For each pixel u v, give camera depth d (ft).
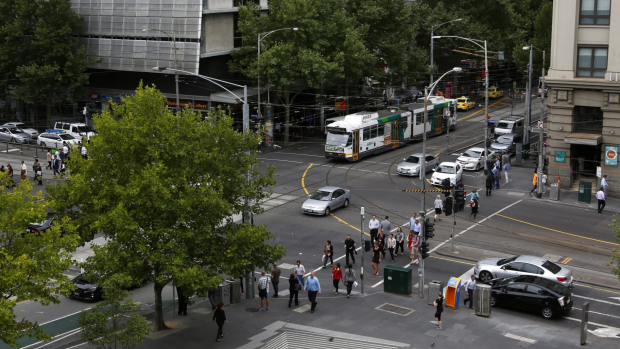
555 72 162.71
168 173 85.05
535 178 161.68
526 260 106.73
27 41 222.07
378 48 237.66
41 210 74.23
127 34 220.64
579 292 106.01
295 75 209.67
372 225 127.44
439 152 204.95
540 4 312.09
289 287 108.58
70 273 115.85
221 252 87.10
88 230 85.30
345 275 104.58
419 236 118.11
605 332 90.58
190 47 210.38
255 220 142.51
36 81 220.23
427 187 167.43
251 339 87.76
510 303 98.58
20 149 215.92
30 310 100.89
